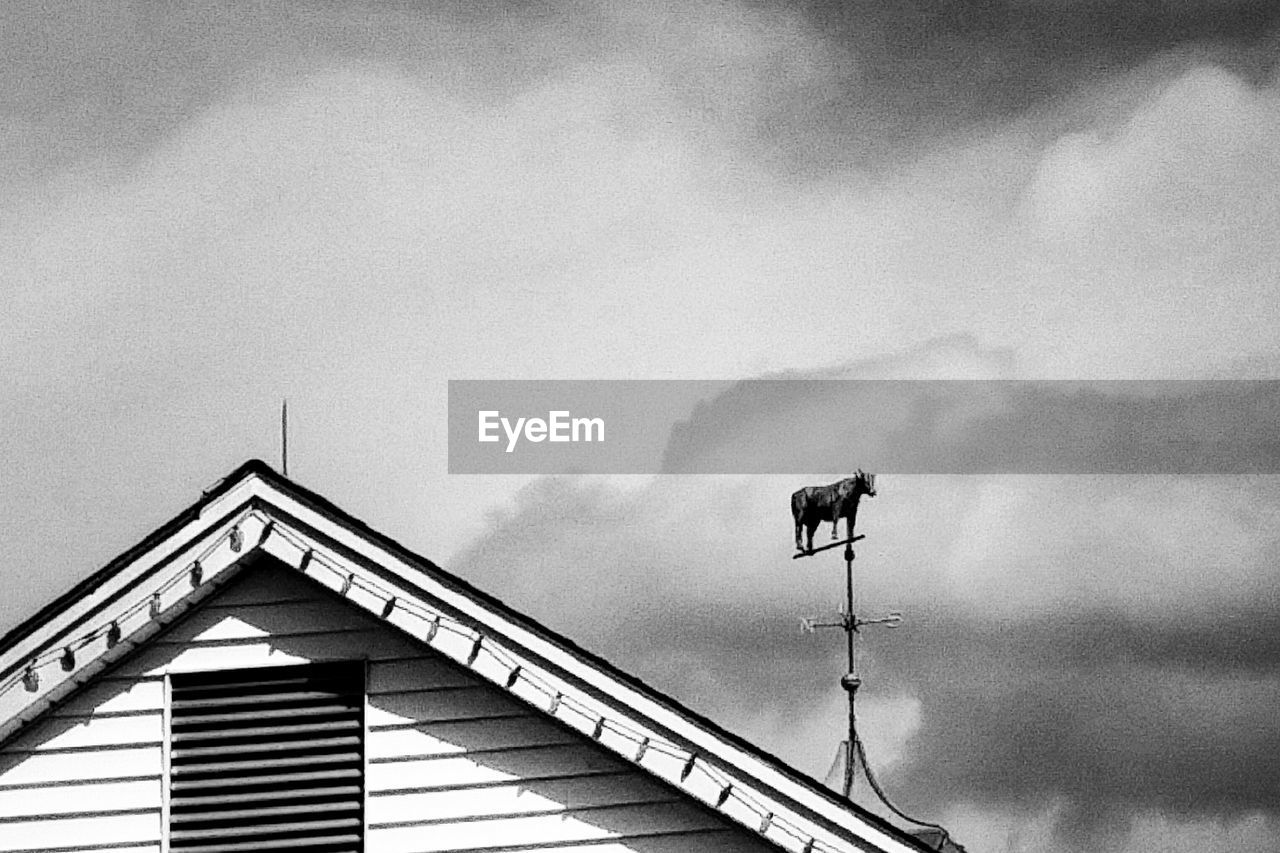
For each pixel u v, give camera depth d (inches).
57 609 620.7
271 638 624.4
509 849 609.0
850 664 839.7
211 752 621.0
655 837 608.1
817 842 600.7
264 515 622.2
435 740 615.8
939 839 780.6
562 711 608.7
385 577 617.0
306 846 614.9
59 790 621.0
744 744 604.4
